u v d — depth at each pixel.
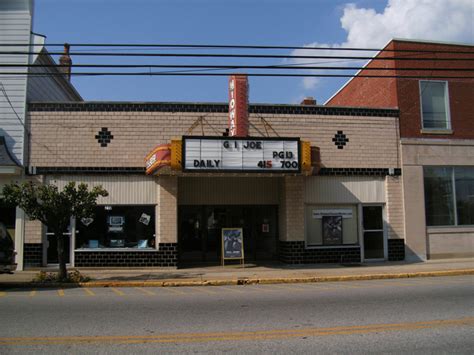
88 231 15.81
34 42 16.36
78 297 10.34
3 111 15.56
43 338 6.46
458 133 18.23
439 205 17.86
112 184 15.94
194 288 12.05
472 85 18.64
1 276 13.78
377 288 11.48
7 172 15.06
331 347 6.00
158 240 15.80
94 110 15.98
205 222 17.81
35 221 15.41
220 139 14.08
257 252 17.88
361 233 17.19
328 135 17.12
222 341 6.30
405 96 17.94
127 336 6.58
